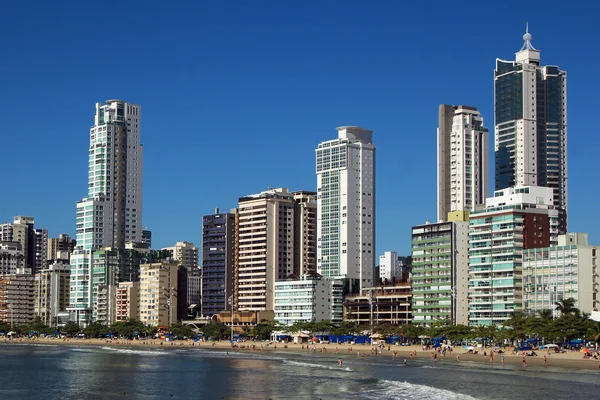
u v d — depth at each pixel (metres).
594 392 169.38
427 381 194.25
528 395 164.50
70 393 176.88
